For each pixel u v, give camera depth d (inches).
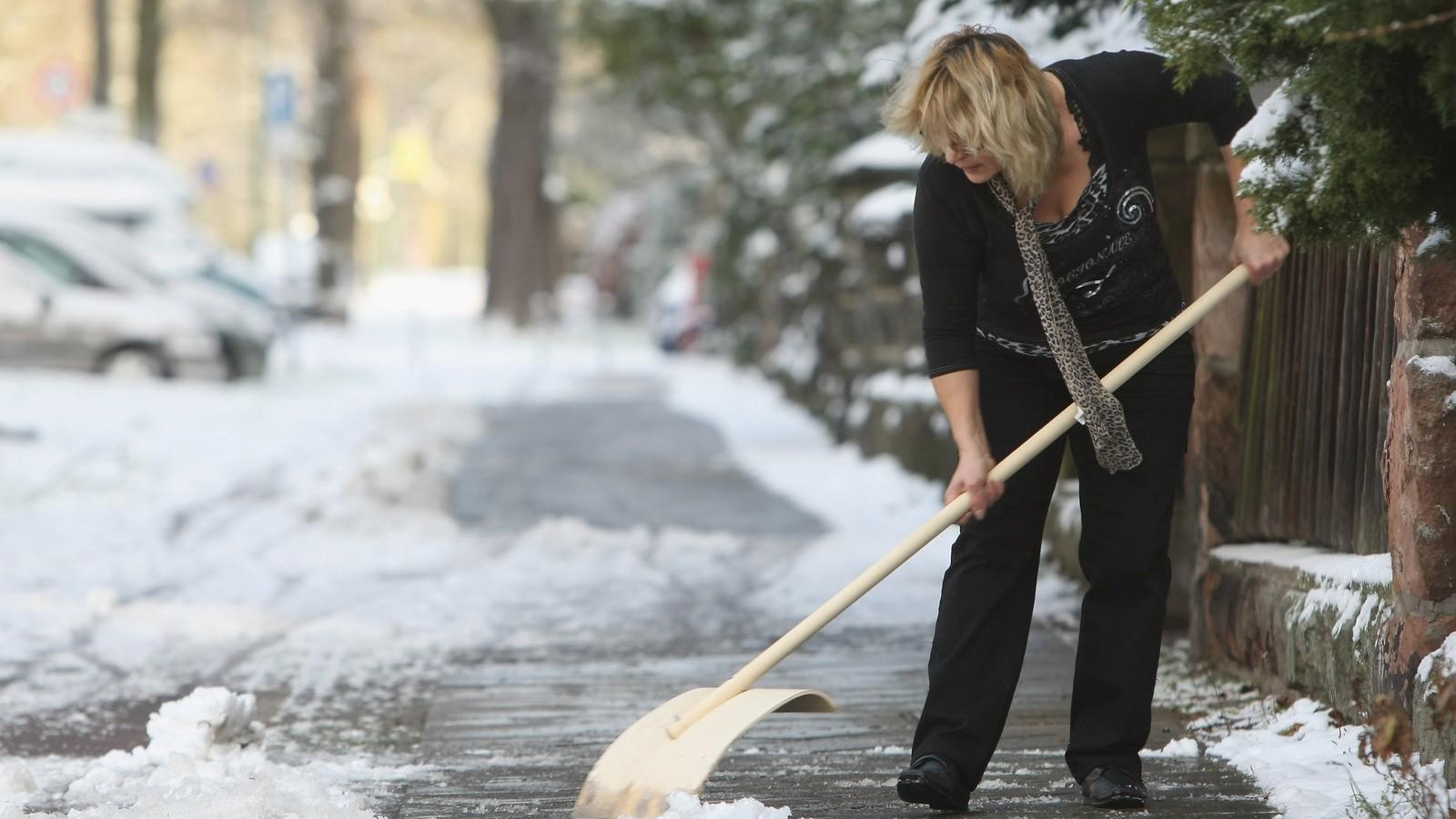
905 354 1171.9
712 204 3115.2
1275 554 504.7
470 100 5452.8
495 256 4035.4
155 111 3250.5
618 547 865.5
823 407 1576.0
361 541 886.4
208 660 607.8
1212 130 383.6
